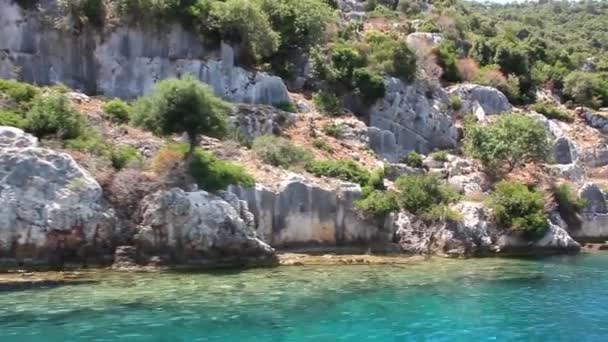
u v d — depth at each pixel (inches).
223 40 1977.1
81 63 1863.9
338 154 1845.5
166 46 1941.4
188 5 1966.0
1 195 1171.3
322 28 2257.6
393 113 2194.9
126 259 1239.5
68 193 1208.8
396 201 1600.6
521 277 1298.0
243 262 1328.7
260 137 1704.0
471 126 2143.2
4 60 1755.7
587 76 3093.0
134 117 1453.0
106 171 1301.7
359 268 1349.7
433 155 2052.2
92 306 930.7
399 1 3508.9
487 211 1678.2
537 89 3014.3
